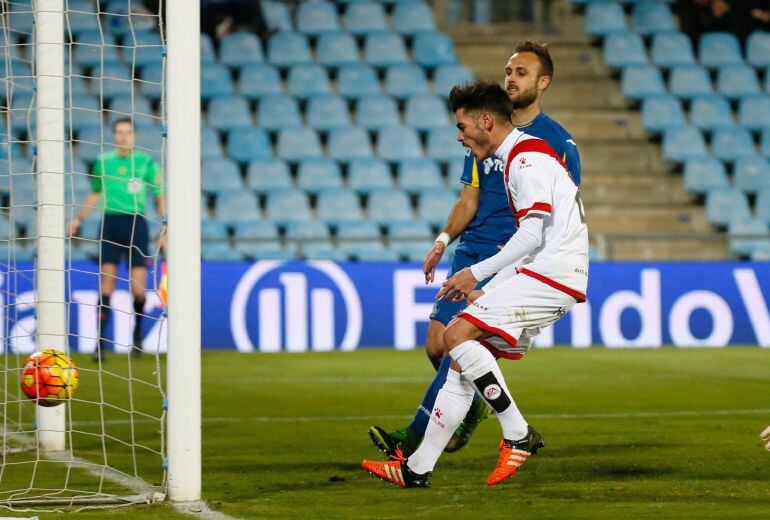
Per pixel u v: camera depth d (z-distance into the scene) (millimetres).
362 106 53938
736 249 48938
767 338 44156
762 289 44250
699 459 18750
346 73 55438
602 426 23250
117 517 13984
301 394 29375
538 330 15797
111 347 40562
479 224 18469
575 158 17609
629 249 50500
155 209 46406
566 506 14617
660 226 51938
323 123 53156
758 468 17812
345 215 49031
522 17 61969
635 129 56062
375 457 19391
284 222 48062
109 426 23609
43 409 20125
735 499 15094
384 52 57438
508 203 16406
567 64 59000
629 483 16453
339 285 42375
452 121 54312
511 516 13930
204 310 41719
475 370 15297
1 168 45594
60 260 19594
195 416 14945
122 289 40812
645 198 52969
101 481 16141
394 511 14312
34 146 20234
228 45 56344
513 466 15398
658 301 43656
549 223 15484
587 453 19469
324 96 53688
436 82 56062
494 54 59500
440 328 17938
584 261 15625
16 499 15133
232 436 22078
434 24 59969
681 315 43750
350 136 52250
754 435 21781
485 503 14867
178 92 14609
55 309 19453
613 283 43469
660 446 20297
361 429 23109
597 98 57594
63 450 20203
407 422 24250
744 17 61531
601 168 54281
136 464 18734
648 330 43562
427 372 34719
